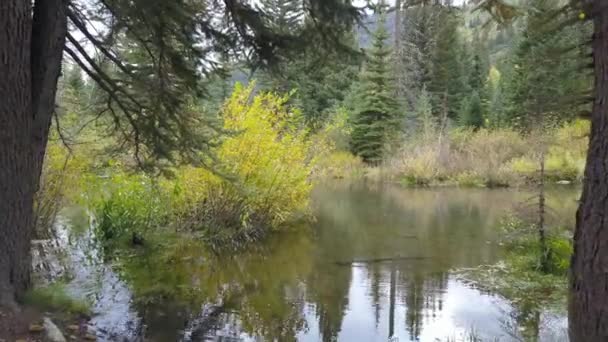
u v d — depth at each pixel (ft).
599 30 8.98
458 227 36.40
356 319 18.02
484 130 80.28
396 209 46.01
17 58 13.12
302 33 16.48
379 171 77.92
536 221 28.30
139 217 28.07
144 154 21.70
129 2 15.85
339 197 55.52
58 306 15.51
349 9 15.21
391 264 25.72
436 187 65.87
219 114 31.91
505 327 17.42
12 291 13.15
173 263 24.52
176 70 18.21
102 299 18.26
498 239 31.50
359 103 86.89
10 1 12.88
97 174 28.27
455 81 102.83
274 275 23.41
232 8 16.52
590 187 8.89
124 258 24.75
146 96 18.80
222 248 28.48
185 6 16.46
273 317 17.94
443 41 76.84
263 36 16.79
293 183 35.45
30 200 13.93
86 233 30.17
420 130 88.12
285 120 34.47
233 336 16.07
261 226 33.42
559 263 23.94
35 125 13.94
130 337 14.98
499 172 64.95
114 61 17.89
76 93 26.14
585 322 8.84
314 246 29.91
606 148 8.64
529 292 21.22
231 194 31.58
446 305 19.66
